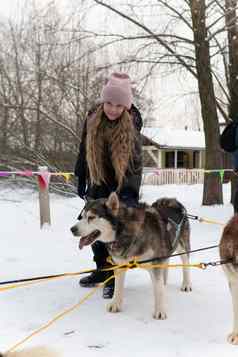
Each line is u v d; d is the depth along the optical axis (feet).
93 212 13.48
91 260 20.02
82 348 11.48
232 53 36.86
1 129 51.96
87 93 46.91
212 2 35.37
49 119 48.24
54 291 16.07
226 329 12.60
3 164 49.93
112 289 15.46
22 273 18.10
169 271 18.30
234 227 11.70
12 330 12.63
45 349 8.46
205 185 38.22
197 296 15.34
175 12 36.88
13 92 51.98
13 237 24.98
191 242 23.72
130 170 15.15
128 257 13.51
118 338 12.10
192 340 11.94
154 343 11.78
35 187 49.57
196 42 36.01
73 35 38.91
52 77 45.96
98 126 14.98
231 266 11.50
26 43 48.34
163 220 14.56
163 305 13.60
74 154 48.21
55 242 23.67
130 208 13.57
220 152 37.93
